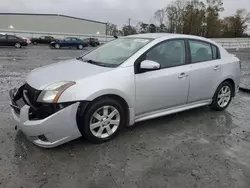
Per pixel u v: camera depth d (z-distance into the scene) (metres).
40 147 3.12
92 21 55.25
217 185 2.52
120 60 3.48
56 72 3.30
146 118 3.69
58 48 26.84
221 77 4.50
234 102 5.58
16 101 3.26
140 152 3.11
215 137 3.63
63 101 2.87
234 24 63.34
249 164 2.93
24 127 2.91
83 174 2.62
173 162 2.91
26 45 24.86
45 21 51.41
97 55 3.97
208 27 59.03
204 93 4.33
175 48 3.91
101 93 3.07
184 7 59.66
